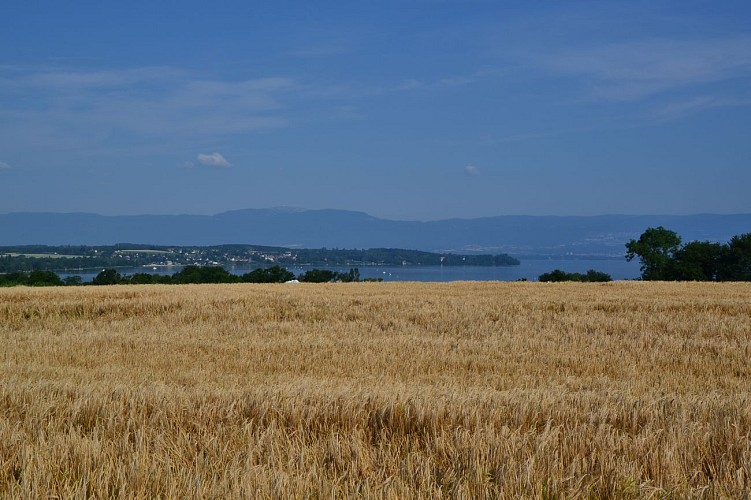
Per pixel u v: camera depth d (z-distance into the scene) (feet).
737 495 16.12
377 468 17.43
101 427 20.88
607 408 23.06
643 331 59.26
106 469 16.56
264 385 30.30
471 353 48.21
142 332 60.54
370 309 78.54
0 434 19.24
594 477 16.84
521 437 19.40
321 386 28.71
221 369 40.83
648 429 20.06
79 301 80.79
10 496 15.17
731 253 276.00
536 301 86.17
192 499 15.02
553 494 15.78
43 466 16.60
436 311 74.79
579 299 90.58
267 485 15.30
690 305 79.51
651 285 140.26
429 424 21.22
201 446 19.01
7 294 92.17
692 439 19.33
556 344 52.01
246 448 18.70
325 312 76.23
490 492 15.78
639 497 15.94
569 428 20.65
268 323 67.00
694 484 17.06
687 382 37.47
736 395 28.76
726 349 48.29
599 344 52.19
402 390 26.20
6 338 55.88
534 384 35.37
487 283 149.59
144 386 28.86
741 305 78.79
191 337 56.90
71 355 46.62
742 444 18.98
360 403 23.12
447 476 16.52
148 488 15.76
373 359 44.50
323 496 15.12
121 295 91.66
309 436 20.48
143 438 19.33
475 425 21.06
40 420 21.36
